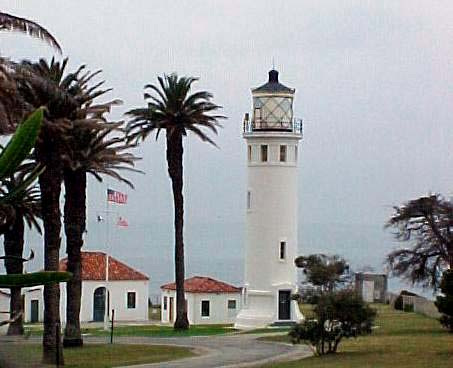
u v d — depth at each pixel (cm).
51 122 3953
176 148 6594
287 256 7312
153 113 6450
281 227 7312
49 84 3919
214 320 8394
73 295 5212
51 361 4178
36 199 5397
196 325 7856
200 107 6500
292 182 7356
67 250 5175
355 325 4534
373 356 4225
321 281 5650
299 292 5947
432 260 5981
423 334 5344
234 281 18375
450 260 5938
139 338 6044
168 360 4559
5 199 670
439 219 5978
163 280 18812
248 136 7362
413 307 7444
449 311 5306
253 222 7350
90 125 4244
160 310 9581
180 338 6031
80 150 4838
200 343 5569
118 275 8738
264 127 7362
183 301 6825
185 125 6481
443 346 4575
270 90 7356
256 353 4869
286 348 5141
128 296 8756
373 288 8812
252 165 7375
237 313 8406
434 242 5966
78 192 5038
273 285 7262
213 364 4350
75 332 5222
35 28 2800
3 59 3084
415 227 6041
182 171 6662
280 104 7369
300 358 4484
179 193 6669
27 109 3303
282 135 7306
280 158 7331
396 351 4412
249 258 7362
